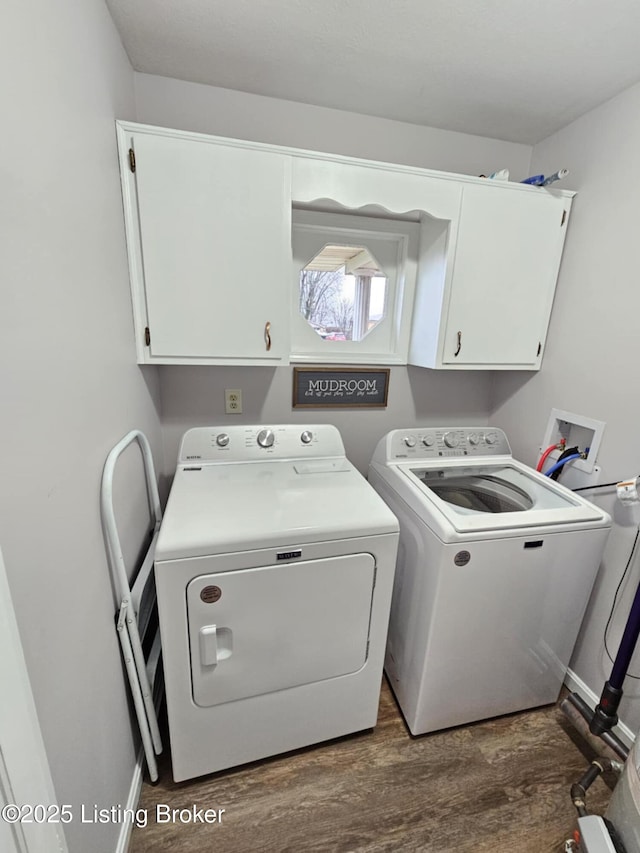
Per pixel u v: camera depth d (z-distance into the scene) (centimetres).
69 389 79
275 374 186
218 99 150
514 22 112
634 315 138
